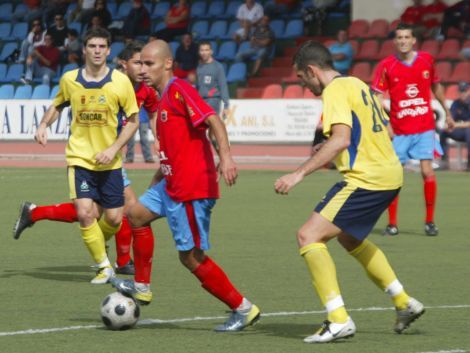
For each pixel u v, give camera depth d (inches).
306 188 1802.4
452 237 1190.3
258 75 2866.6
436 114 2198.6
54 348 612.1
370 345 626.5
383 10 2901.1
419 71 1203.9
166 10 3216.0
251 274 914.7
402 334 661.3
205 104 660.1
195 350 610.5
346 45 2711.6
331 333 628.4
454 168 2219.5
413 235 1210.6
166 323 695.7
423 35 2765.7
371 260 658.8
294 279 888.3
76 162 850.8
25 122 2645.2
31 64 2970.0
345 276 906.1
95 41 837.2
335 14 2989.7
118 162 861.2
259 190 1755.7
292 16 3034.0
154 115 930.7
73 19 3134.8
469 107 2148.1
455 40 2736.2
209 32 3070.9
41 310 741.3
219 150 657.0
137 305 674.2
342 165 644.1
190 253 670.5
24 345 620.7
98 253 867.4
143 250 719.7
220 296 668.1
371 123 642.2
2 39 3213.6
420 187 1824.6
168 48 679.7
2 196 1625.2
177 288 839.7
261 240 1146.7
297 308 754.2
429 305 765.9
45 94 2847.0
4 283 866.1
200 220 669.9
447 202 1569.9
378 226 1312.7
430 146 1205.1
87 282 875.4
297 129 2433.6
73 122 852.0
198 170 668.7
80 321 700.0
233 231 1226.6
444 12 2760.8
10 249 1082.1
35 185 1822.1
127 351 605.9
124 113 848.3
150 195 705.6
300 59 652.7
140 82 914.1
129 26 2979.8
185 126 668.1
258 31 2871.6
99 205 883.4
